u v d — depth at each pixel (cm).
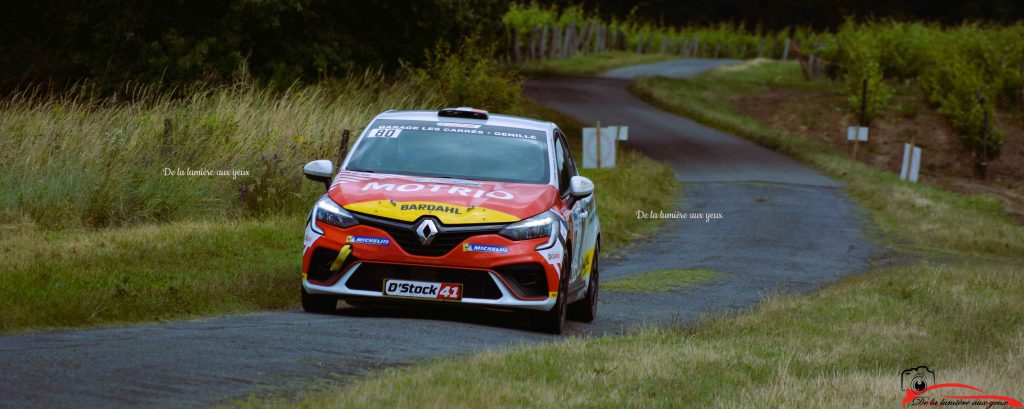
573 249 3741
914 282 5234
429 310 3916
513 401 2228
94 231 5141
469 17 11944
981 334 3816
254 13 10550
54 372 2380
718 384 2552
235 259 4488
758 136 17275
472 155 3812
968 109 18962
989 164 18625
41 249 4294
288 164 6350
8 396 2138
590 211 4175
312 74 11088
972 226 10294
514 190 3616
